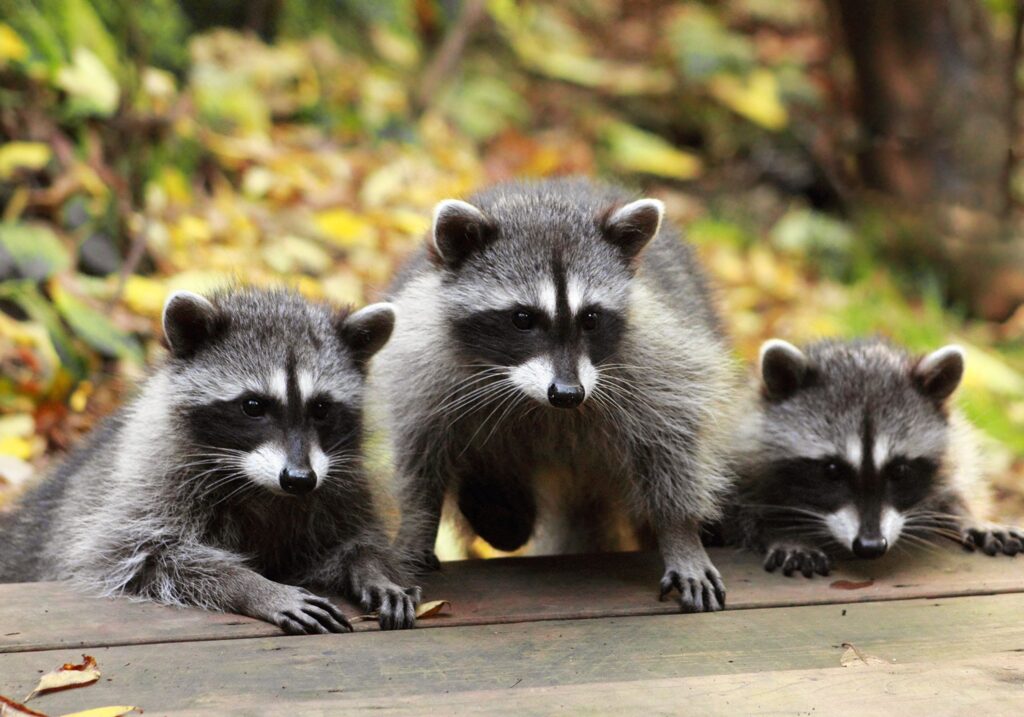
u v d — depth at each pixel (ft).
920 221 49.55
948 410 26.53
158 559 20.93
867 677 17.29
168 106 40.70
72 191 35.37
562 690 16.74
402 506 23.13
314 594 21.54
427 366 23.41
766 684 17.03
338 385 22.03
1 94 35.78
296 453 20.95
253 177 41.83
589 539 27.32
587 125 55.36
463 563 22.98
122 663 17.65
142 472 21.53
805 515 25.52
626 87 57.67
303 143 45.68
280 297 23.06
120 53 39.68
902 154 49.96
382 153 46.50
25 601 20.27
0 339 31.68
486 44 56.59
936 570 23.20
